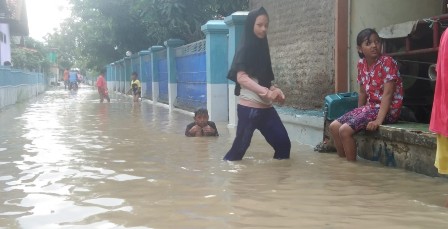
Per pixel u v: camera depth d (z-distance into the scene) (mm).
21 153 6762
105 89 21469
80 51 35312
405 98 6621
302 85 8594
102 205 3920
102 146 7441
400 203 3945
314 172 5277
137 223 3426
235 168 5543
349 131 5797
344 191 4379
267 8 9945
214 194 4270
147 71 22078
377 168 5457
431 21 5754
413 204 3912
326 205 3889
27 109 16953
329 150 6613
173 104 16172
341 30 7117
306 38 8352
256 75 5988
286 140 6113
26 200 4109
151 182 4789
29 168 5590
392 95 5707
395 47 6609
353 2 7074
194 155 6523
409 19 7176
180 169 5492
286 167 5590
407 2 7145
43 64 48906
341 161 5949
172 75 16094
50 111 15812
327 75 7719
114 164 5832
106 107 17750
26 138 8531
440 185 4570
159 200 4066
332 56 7539
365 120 5762
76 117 13211
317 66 8016
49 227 3361
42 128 10281
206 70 11984
